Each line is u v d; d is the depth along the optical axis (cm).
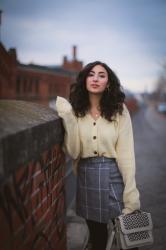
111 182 315
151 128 2775
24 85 1769
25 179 227
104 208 311
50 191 290
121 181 320
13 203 209
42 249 269
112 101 318
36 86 1939
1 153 181
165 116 5612
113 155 315
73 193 742
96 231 332
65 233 352
